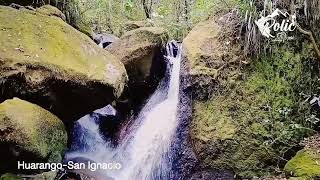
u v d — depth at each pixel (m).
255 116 5.74
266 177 5.37
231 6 6.94
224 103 5.93
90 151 6.74
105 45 8.50
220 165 5.62
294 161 5.10
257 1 6.13
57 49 5.34
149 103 7.43
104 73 5.39
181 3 11.55
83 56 5.50
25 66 4.81
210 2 7.84
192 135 5.91
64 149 5.09
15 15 5.59
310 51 5.90
